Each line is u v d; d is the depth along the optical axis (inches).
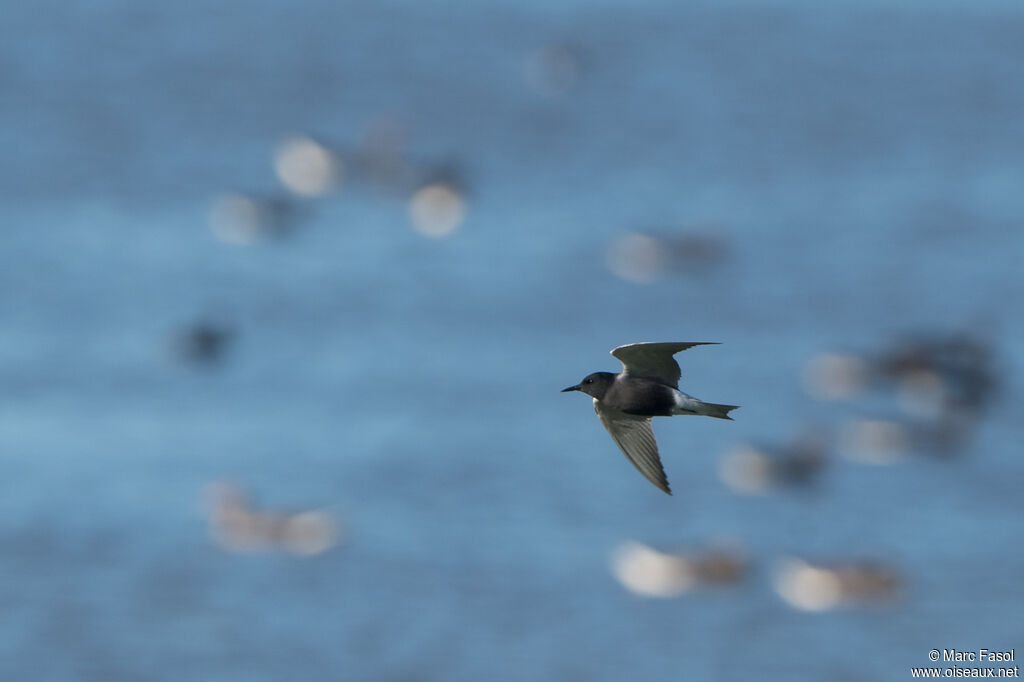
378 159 4709.6
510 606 1866.4
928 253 3860.7
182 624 1795.0
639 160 5103.3
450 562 1989.4
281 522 2049.7
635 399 603.5
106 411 2632.9
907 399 2751.0
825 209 4347.9
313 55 7568.9
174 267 3663.9
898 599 1884.8
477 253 3836.1
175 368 2888.8
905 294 3521.2
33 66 6752.0
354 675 1694.1
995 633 1806.1
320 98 6491.1
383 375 2819.9
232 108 6087.6
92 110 5777.6
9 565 1973.4
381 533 2084.2
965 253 3853.3
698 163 5044.3
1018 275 3671.3
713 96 6525.6
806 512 2255.2
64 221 4035.4
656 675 1678.2
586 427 2519.7
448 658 1718.8
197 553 2015.3
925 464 2459.4
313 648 1759.4
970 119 5910.4
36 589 1903.3
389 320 3225.9
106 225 4037.9
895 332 3218.5
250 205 4045.3
